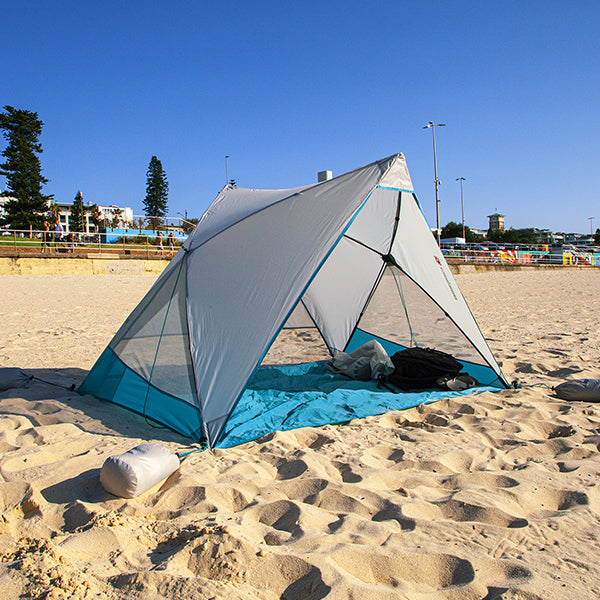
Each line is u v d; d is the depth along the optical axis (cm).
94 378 524
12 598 198
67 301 1447
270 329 410
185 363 439
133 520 269
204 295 471
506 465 352
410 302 635
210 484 310
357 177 502
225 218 550
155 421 434
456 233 7044
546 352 737
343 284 681
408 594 208
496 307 1371
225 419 392
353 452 370
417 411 474
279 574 220
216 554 231
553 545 246
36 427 405
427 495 304
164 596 202
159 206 5950
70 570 217
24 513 280
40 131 4153
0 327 992
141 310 523
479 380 570
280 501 288
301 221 480
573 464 343
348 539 249
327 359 668
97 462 344
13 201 4084
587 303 1435
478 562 229
